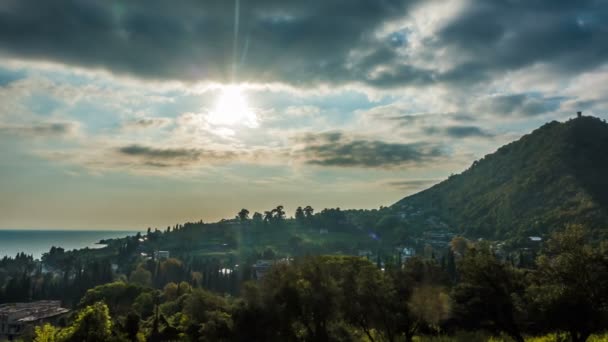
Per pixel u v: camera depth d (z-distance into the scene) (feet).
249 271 509.35
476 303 137.80
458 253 628.69
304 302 154.51
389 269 178.19
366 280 154.10
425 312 155.63
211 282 500.33
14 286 510.99
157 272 609.01
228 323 164.04
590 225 561.43
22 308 406.82
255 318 156.46
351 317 157.58
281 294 158.71
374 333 172.04
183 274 588.09
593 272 112.37
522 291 133.69
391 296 154.92
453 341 155.53
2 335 343.67
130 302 352.69
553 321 118.11
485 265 135.64
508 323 133.69
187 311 237.25
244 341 154.40
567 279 114.93
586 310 109.50
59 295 558.97
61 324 332.80
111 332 156.15
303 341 156.87
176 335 219.82
